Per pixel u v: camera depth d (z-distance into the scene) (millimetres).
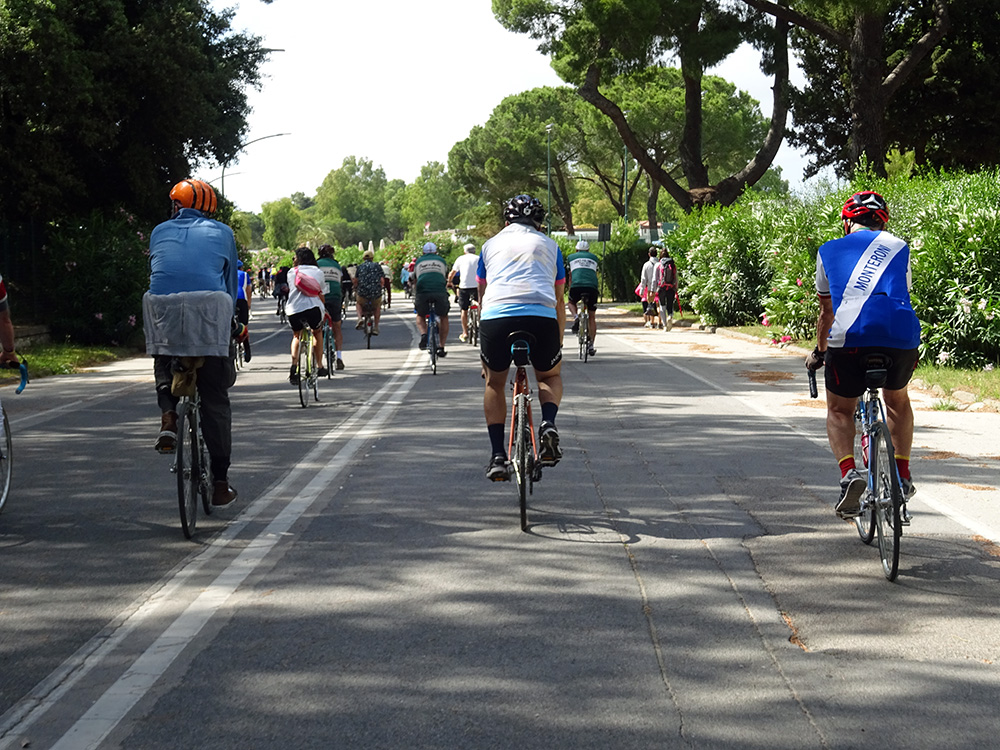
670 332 28406
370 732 3865
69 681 4406
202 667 4539
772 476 8664
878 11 30719
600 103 36062
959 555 6246
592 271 19656
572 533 6809
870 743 3742
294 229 159375
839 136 42188
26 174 26125
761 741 3758
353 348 24406
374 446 10367
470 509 7551
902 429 6211
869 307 5992
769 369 17812
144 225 30453
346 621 5117
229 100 33906
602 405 13227
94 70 27125
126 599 5539
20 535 6949
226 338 6840
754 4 33781
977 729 3855
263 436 11117
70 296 26750
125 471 9281
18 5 24406
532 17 38094
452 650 4699
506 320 6992
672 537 6691
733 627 4977
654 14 32875
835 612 5191
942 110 38312
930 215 17609
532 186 79562
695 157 36969
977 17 37344
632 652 4652
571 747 3721
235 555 6398
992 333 16172
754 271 28250
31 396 15766
